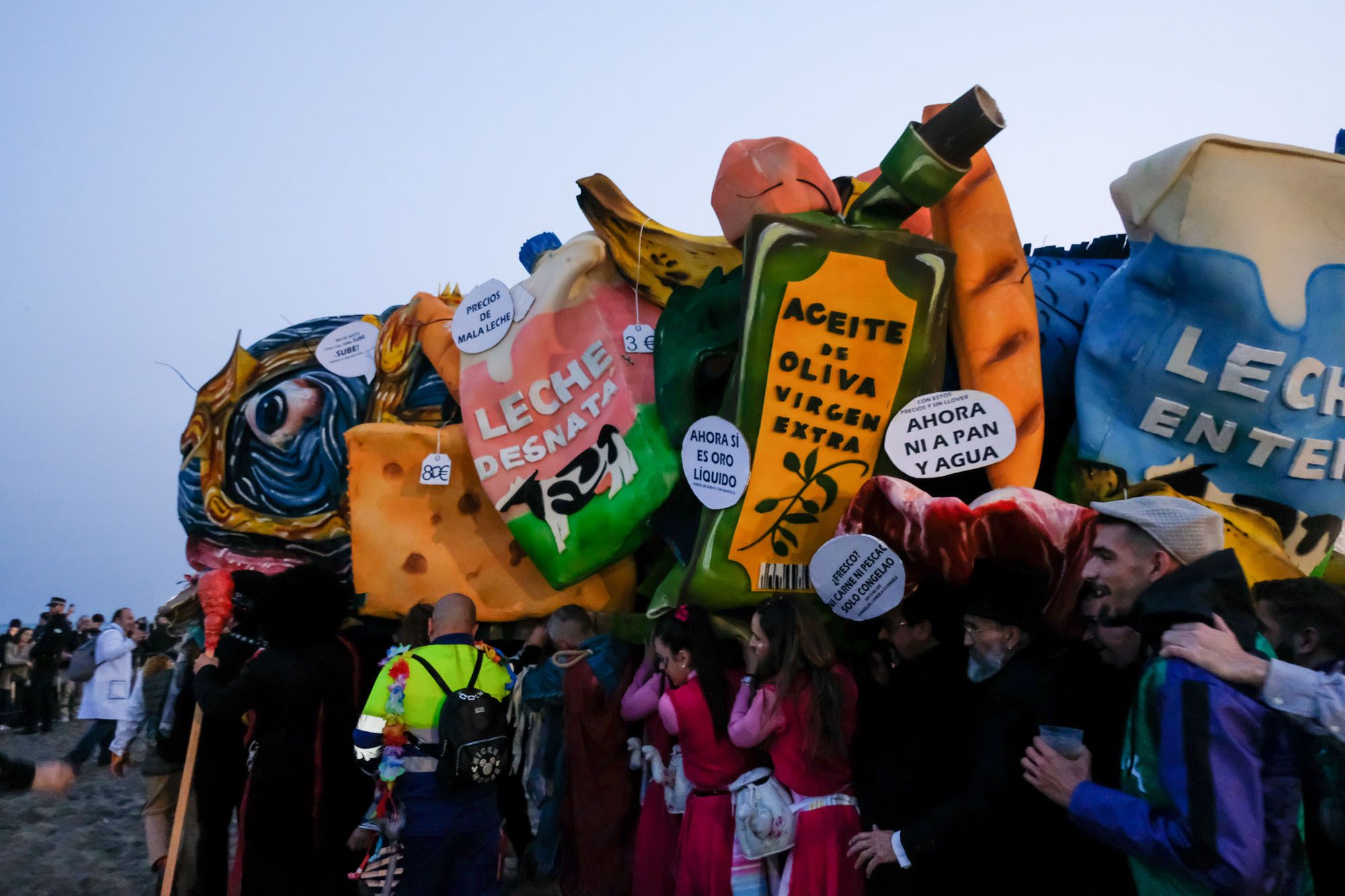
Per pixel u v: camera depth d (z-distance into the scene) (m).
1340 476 2.92
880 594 3.22
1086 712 2.72
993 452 3.25
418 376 5.45
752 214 3.70
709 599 3.66
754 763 3.64
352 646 4.45
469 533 4.88
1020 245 3.47
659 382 4.13
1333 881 2.37
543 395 4.46
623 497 4.20
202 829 4.54
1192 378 3.04
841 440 3.47
